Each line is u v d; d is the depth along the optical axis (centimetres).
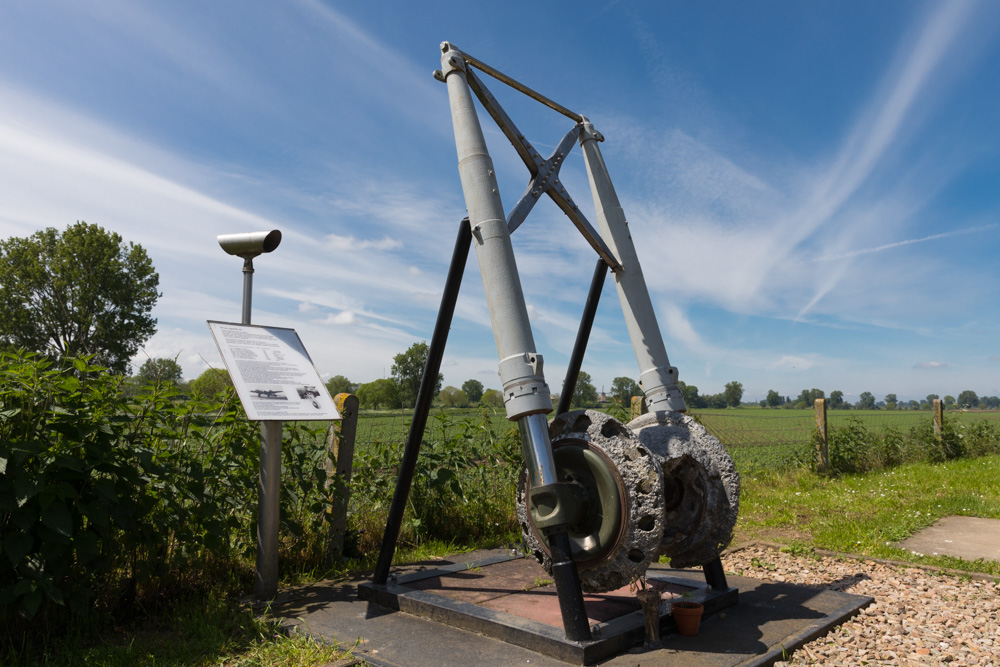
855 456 1127
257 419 365
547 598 362
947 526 652
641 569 291
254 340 418
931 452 1289
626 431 304
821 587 432
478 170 343
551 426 339
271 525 388
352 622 340
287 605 375
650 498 290
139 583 351
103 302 3588
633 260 424
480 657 285
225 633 324
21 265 3494
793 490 912
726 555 533
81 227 3556
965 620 359
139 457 320
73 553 314
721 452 361
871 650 310
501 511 609
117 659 281
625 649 293
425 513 556
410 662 279
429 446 566
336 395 495
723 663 278
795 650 306
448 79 372
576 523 300
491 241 331
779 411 5169
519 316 321
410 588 382
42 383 310
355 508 533
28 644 286
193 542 366
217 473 382
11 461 280
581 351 470
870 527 627
